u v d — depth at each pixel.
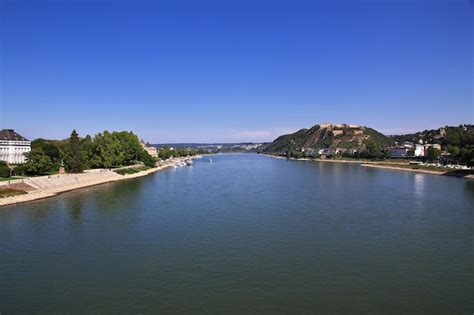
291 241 47.25
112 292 32.62
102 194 89.19
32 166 101.75
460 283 34.62
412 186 105.12
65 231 52.44
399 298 31.61
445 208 68.88
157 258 41.06
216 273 36.78
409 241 47.31
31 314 28.89
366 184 110.62
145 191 94.88
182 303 30.59
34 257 41.56
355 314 28.95
